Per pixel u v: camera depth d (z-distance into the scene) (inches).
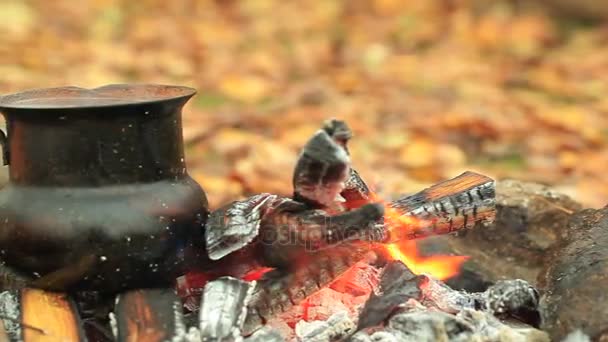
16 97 144.9
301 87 441.1
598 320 137.4
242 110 399.5
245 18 616.7
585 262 146.2
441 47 559.8
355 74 487.5
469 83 471.8
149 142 136.2
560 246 159.3
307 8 634.8
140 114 134.6
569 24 600.1
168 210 135.7
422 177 309.9
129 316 132.2
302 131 365.1
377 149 347.9
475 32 575.8
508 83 479.5
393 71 498.6
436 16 617.9
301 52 532.4
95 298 138.0
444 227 148.6
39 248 133.8
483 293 152.9
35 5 596.1
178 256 137.4
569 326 139.2
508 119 394.3
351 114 401.7
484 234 183.8
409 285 141.5
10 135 137.9
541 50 548.7
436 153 337.7
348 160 134.0
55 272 134.3
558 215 183.5
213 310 130.8
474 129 376.2
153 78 463.5
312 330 138.9
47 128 133.4
